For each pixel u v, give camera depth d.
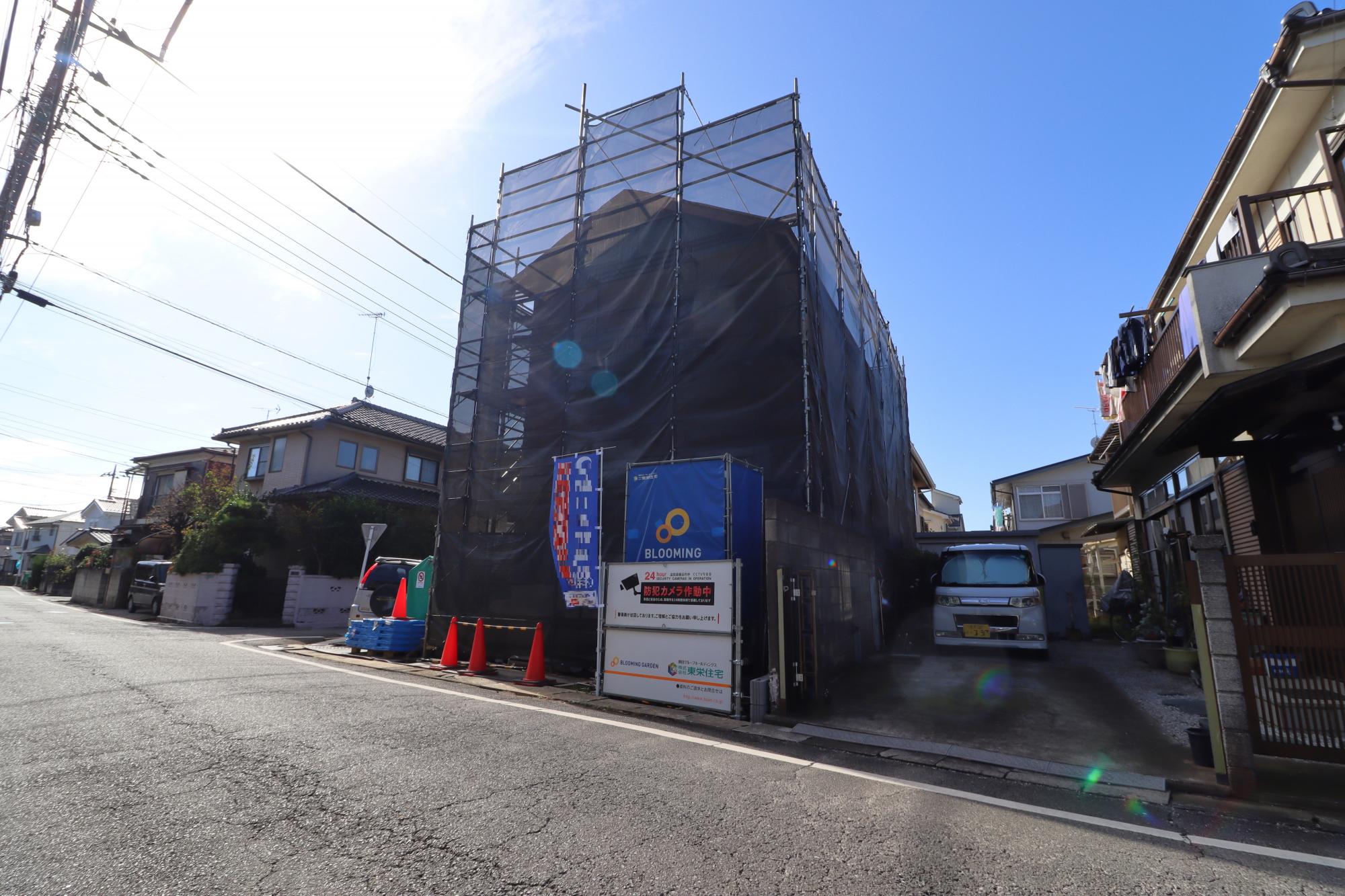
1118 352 10.73
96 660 7.99
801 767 4.66
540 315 11.77
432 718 5.66
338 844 3.04
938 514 39.91
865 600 10.48
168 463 28.20
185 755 4.26
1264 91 7.64
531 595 9.73
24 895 2.48
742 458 8.88
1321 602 4.28
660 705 6.75
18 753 4.20
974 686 7.90
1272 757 4.83
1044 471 27.53
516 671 8.93
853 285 13.76
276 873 2.74
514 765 4.35
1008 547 11.30
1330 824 3.69
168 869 2.74
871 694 7.40
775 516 6.74
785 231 9.59
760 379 9.12
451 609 10.51
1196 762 4.79
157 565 19.45
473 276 12.60
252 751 4.39
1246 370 6.79
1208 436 7.20
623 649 7.10
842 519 10.33
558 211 11.78
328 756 4.36
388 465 23.06
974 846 3.28
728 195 10.00
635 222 11.02
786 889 2.75
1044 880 2.91
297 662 8.92
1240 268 7.02
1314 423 6.48
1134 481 13.88
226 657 8.86
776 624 6.57
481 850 3.03
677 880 2.79
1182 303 7.84
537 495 10.27
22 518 57.22
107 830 3.10
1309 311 5.74
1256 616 4.41
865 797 4.03
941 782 4.43
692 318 9.85
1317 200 7.84
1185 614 9.38
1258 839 3.48
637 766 4.46
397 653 10.26
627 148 11.27
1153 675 8.62
